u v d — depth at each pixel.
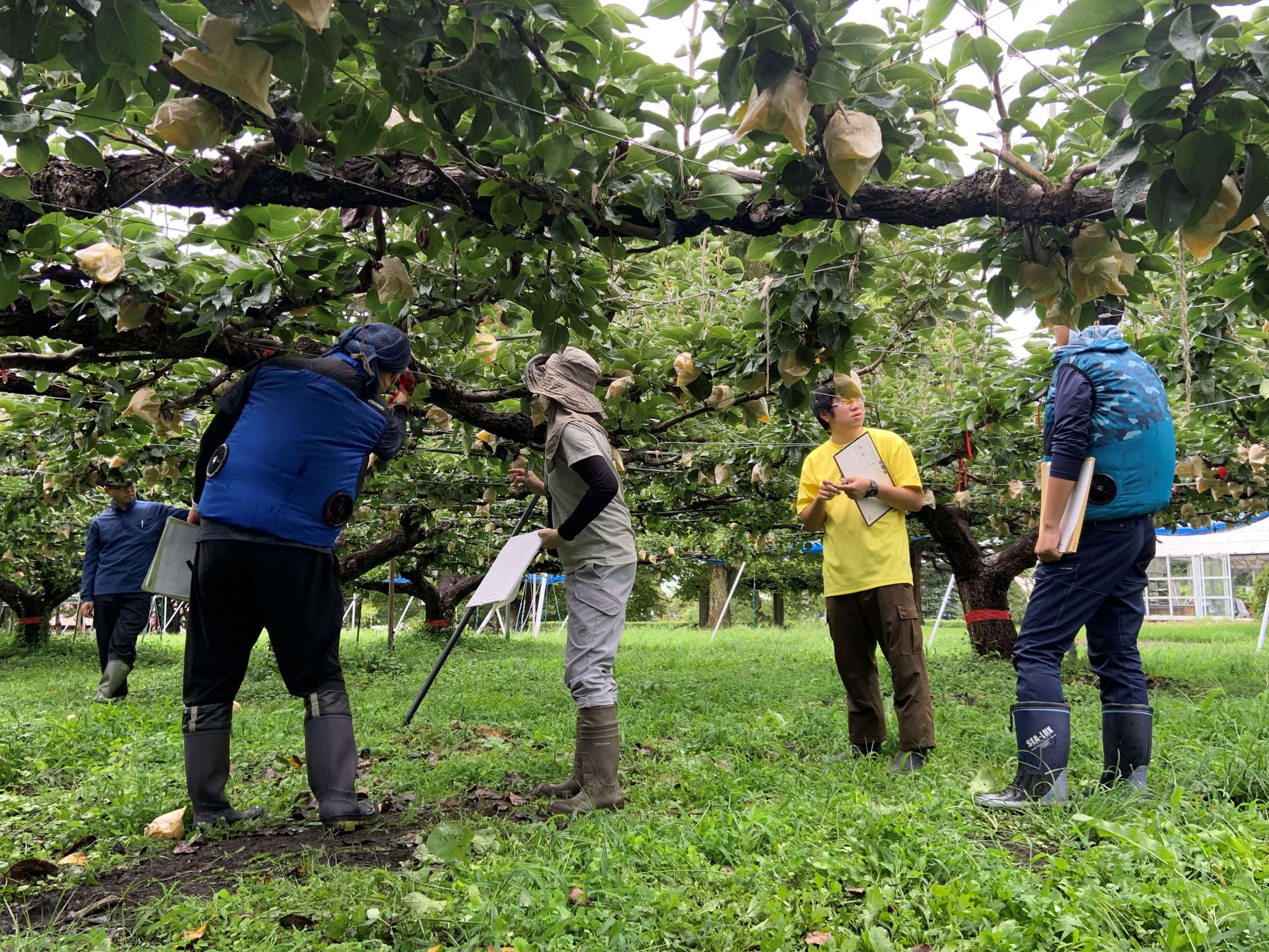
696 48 2.69
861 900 2.29
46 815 3.42
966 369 6.74
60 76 2.36
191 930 2.22
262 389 3.11
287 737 5.09
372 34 1.86
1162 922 2.04
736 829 2.76
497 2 1.90
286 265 3.28
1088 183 2.56
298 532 3.05
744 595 35.84
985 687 7.48
